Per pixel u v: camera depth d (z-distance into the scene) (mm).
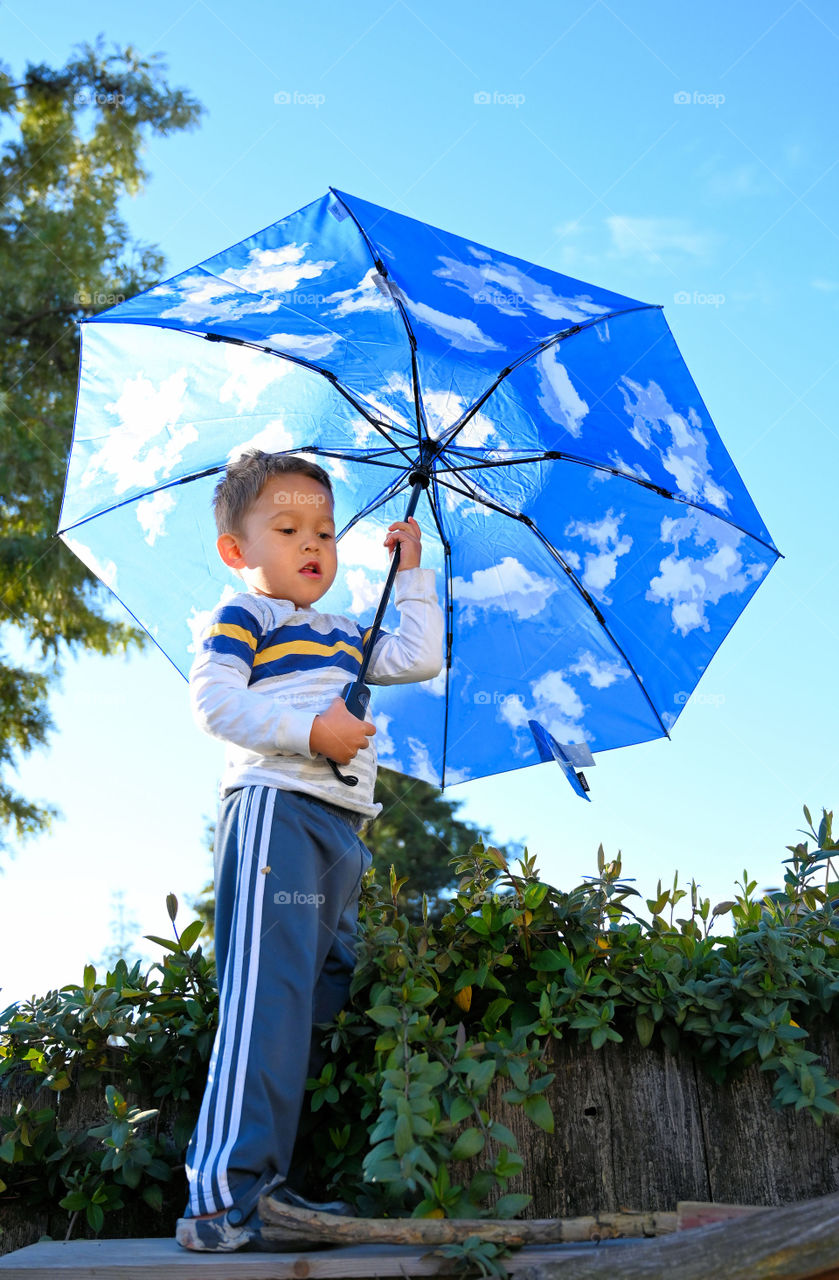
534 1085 1522
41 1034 1765
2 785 7207
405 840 7590
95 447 2023
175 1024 1784
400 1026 1497
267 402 2176
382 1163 1310
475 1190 1365
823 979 1719
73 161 8016
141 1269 1247
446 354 2105
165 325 1900
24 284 7570
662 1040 1710
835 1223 1099
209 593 2129
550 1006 1659
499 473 2320
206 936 6383
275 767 1701
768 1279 1101
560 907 1771
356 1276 1241
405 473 2383
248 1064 1462
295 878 1608
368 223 1997
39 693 7402
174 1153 1725
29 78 7906
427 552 2436
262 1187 1385
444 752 2363
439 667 2035
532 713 2312
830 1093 1643
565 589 2324
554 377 2135
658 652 2242
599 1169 1623
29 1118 1732
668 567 2227
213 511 2139
